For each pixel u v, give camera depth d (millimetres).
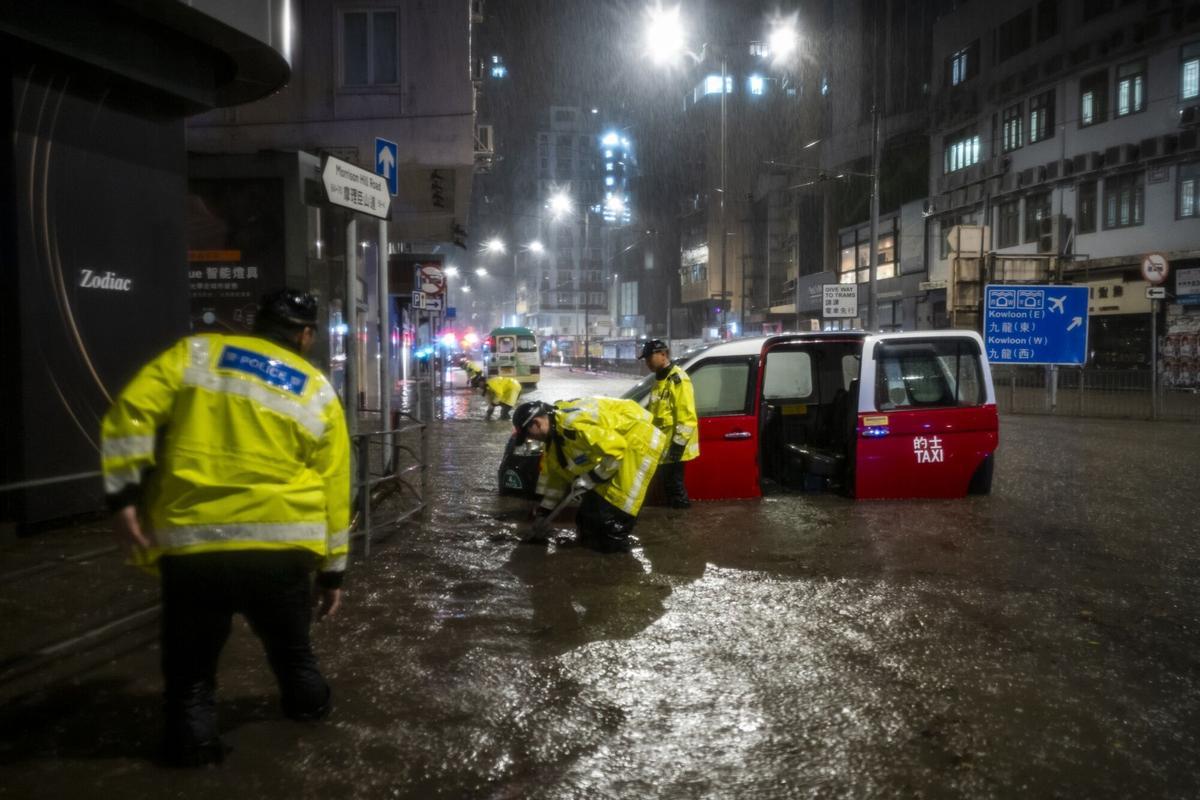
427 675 3713
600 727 3232
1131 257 26484
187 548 2600
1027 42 30734
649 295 81875
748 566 5625
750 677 3742
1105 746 3113
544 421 5875
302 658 3080
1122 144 26766
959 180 34031
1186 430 15938
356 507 6234
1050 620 4562
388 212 6555
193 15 6578
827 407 8969
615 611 4652
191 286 11891
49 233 6129
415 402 22500
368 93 16016
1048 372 20125
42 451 6062
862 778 2871
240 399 2676
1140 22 25812
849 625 4457
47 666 3742
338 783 2779
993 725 3285
